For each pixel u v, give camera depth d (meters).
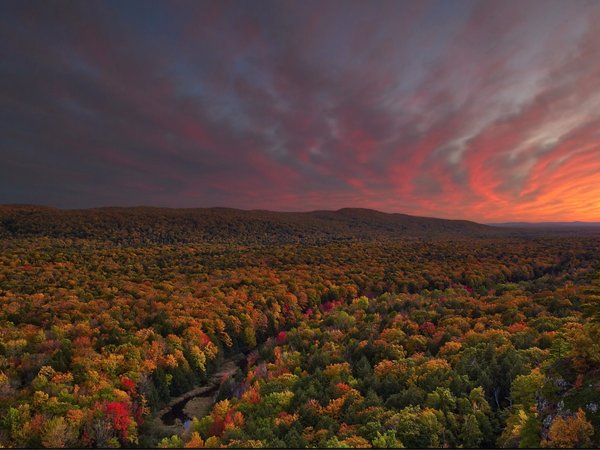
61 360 83.69
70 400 73.25
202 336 111.94
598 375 41.91
